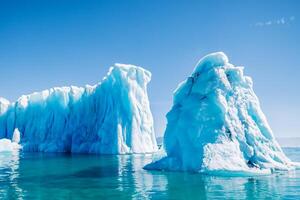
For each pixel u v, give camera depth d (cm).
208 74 2005
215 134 1817
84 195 1300
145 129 4319
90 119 4806
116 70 4409
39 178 1794
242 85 2039
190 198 1188
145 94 4528
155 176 1727
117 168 2247
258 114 1977
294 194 1206
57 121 5178
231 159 1717
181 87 2191
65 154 3997
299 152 3478
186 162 1855
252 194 1217
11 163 2756
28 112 5722
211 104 1911
